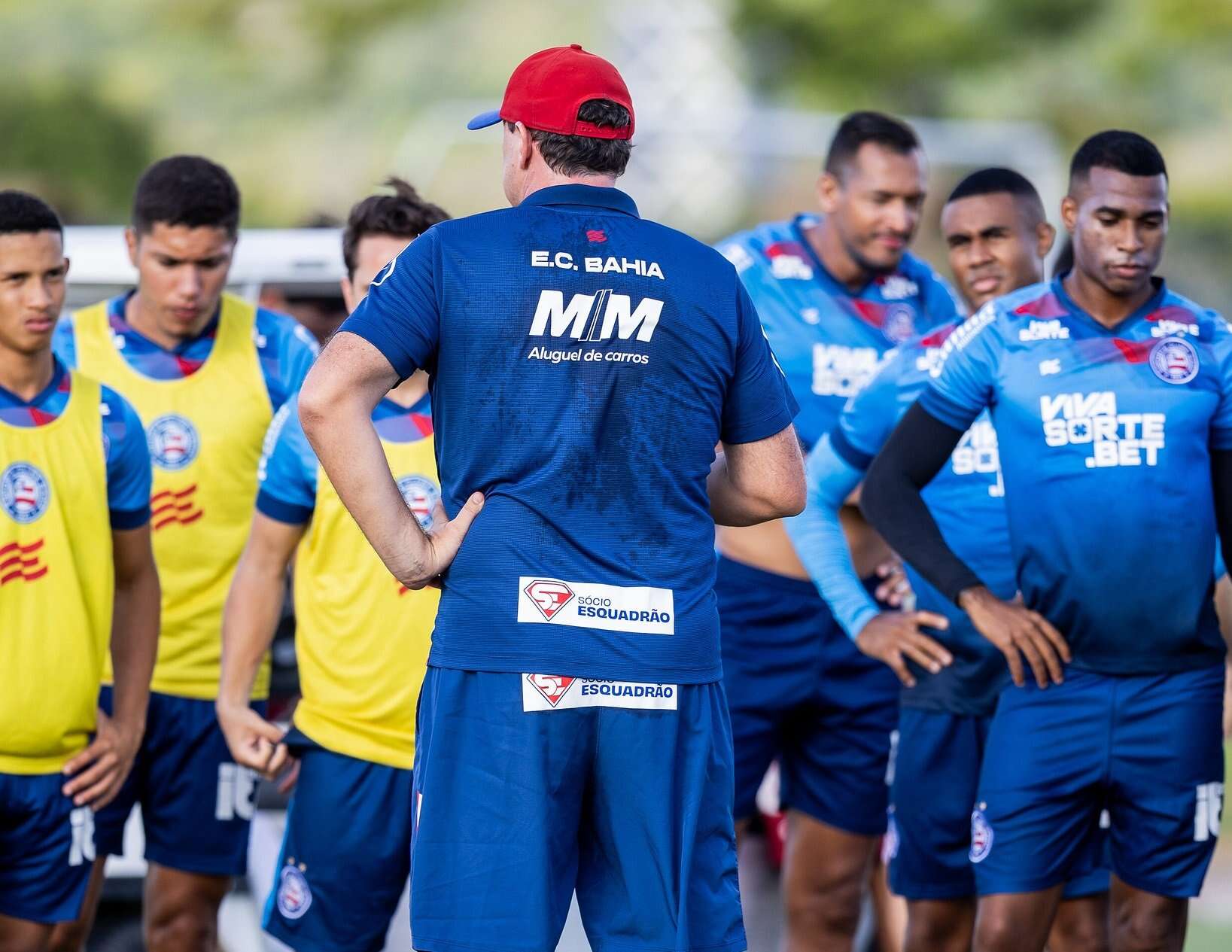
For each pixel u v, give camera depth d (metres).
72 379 17.23
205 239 19.17
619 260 12.45
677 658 12.41
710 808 12.60
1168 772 16.42
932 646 17.92
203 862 19.33
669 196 63.66
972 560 18.45
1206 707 16.50
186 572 19.41
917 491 17.19
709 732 12.59
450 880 12.23
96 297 23.28
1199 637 16.47
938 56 72.38
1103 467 16.31
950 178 66.06
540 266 12.33
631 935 12.42
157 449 19.55
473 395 12.33
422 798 12.38
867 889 22.30
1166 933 16.75
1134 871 16.73
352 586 16.98
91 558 16.97
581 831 12.71
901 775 18.97
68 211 76.06
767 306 21.34
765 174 64.25
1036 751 16.66
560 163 12.71
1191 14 73.12
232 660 17.55
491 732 12.23
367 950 17.34
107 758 17.17
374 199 17.64
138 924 21.47
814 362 21.22
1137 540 16.23
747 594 20.58
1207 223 73.81
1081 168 16.48
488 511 12.37
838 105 71.38
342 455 12.13
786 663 20.48
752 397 12.98
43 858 16.78
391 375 12.28
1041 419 16.53
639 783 12.33
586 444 12.28
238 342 20.17
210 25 77.00
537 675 12.18
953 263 20.16
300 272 23.77
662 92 63.88
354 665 16.95
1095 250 16.31
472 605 12.32
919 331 21.58
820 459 18.84
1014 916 16.77
